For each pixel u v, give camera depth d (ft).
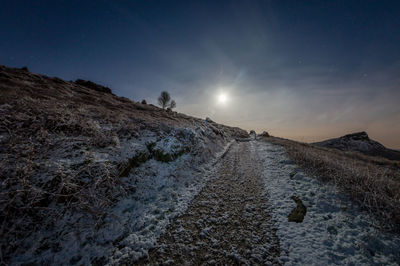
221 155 53.98
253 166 41.34
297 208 21.36
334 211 20.18
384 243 15.02
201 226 18.24
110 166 22.88
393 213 18.21
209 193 26.58
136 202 21.79
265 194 25.91
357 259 13.76
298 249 14.87
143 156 30.17
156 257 14.14
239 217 19.97
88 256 13.82
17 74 77.61
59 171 17.89
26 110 27.20
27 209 14.58
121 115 47.24
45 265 12.66
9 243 12.71
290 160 39.91
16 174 16.08
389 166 49.39
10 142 19.02
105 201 19.03
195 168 37.91
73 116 31.53
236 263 13.67
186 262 13.69
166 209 21.42
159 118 67.77
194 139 48.62
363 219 18.25
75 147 23.53
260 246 15.33
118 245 15.24
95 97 83.87
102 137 28.37
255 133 177.27
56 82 93.76
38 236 14.03
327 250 14.65
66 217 16.03
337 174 27.76
